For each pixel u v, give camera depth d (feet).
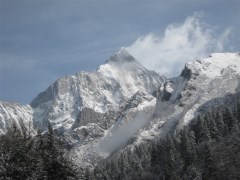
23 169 170.71
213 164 574.97
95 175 320.29
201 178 570.46
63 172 183.11
